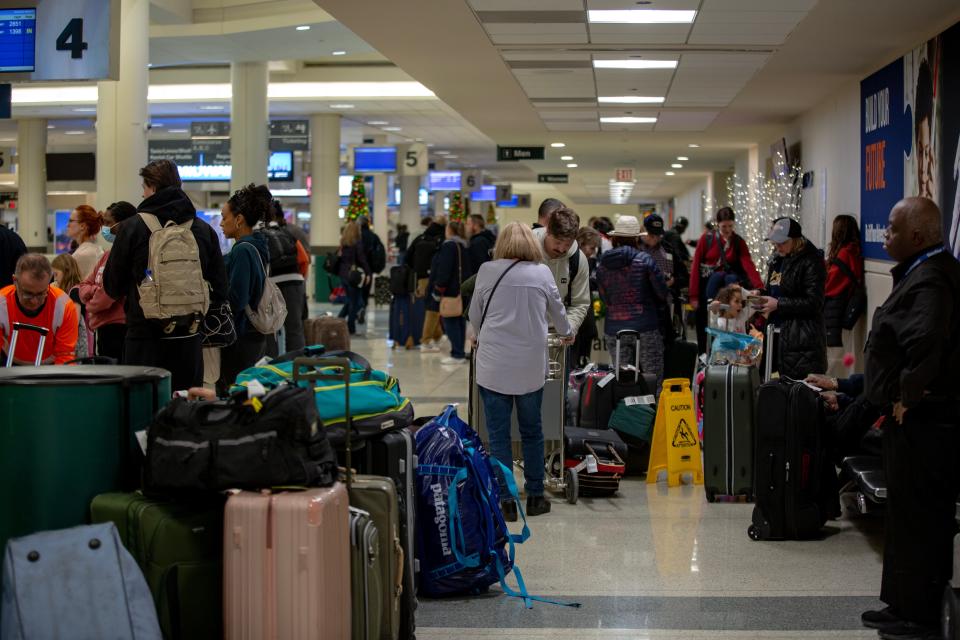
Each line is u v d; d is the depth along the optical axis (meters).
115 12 9.27
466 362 14.08
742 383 6.63
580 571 5.22
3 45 9.34
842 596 4.83
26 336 6.14
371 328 19.69
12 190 41.22
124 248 5.45
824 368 7.66
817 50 9.95
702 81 12.15
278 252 8.87
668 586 4.98
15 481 3.54
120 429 3.71
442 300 14.02
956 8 7.99
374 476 4.06
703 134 18.33
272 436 3.45
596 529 6.04
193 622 3.51
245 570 3.41
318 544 3.39
